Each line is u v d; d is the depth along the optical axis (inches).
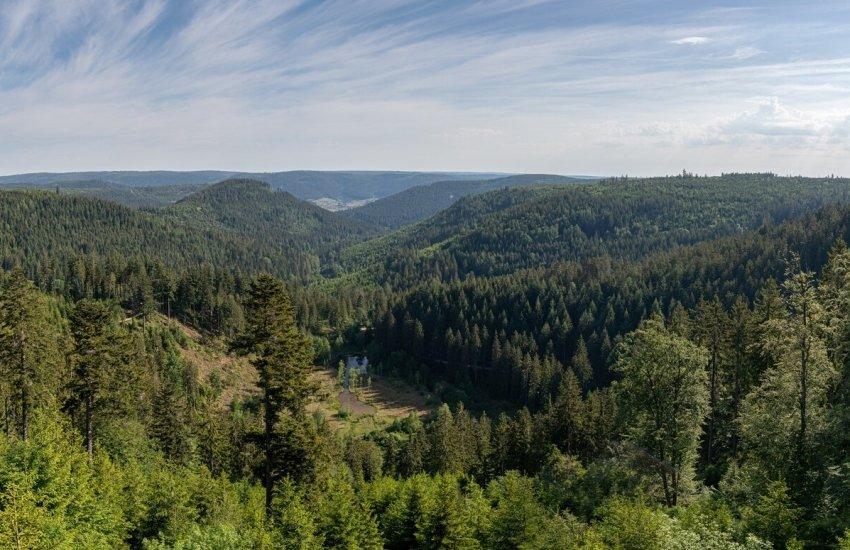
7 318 1505.9
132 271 6171.3
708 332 1977.1
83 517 1155.3
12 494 939.3
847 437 1139.9
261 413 1198.9
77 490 1184.8
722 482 1396.4
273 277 1122.7
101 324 1646.2
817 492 1123.9
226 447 2687.0
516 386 5265.8
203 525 1326.3
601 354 4975.4
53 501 1129.4
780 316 1957.4
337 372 6496.1
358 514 1521.9
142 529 1279.5
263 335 1117.7
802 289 1272.1
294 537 1227.9
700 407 1450.5
